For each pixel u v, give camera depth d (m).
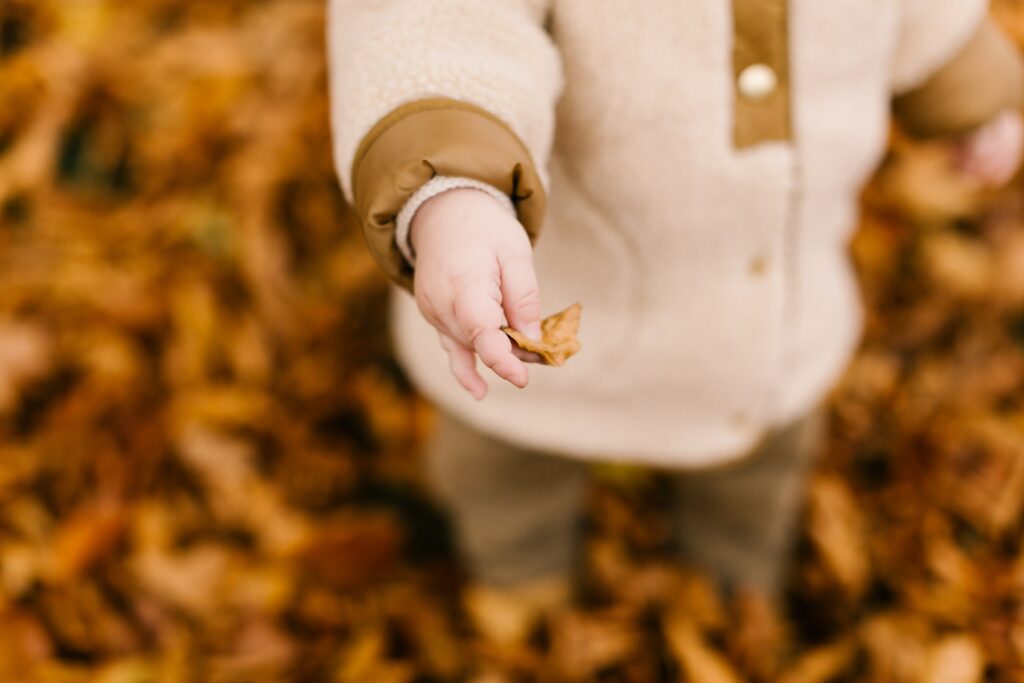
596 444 0.88
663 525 1.11
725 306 0.81
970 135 0.88
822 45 0.74
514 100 0.68
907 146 1.26
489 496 0.98
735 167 0.75
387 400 1.18
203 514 1.10
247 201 1.25
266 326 1.21
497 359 0.62
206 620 1.03
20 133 1.33
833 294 0.89
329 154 1.29
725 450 0.88
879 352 1.18
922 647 1.00
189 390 1.15
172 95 1.35
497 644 1.03
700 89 0.73
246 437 1.14
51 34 1.41
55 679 1.00
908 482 1.10
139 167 1.32
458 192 0.65
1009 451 1.08
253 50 1.36
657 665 1.01
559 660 1.01
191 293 1.21
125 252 1.24
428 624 1.04
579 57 0.72
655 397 0.86
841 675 1.01
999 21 1.27
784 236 0.79
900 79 0.83
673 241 0.78
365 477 1.14
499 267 0.64
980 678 0.96
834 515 1.09
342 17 0.72
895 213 1.25
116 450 1.11
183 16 1.43
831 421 1.14
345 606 1.05
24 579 1.04
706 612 1.04
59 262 1.23
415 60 0.67
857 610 1.05
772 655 1.01
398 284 0.68
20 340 1.15
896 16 0.77
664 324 0.82
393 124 0.66
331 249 1.26
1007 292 1.17
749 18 0.72
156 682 1.00
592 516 1.11
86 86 1.35
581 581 1.08
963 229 1.23
